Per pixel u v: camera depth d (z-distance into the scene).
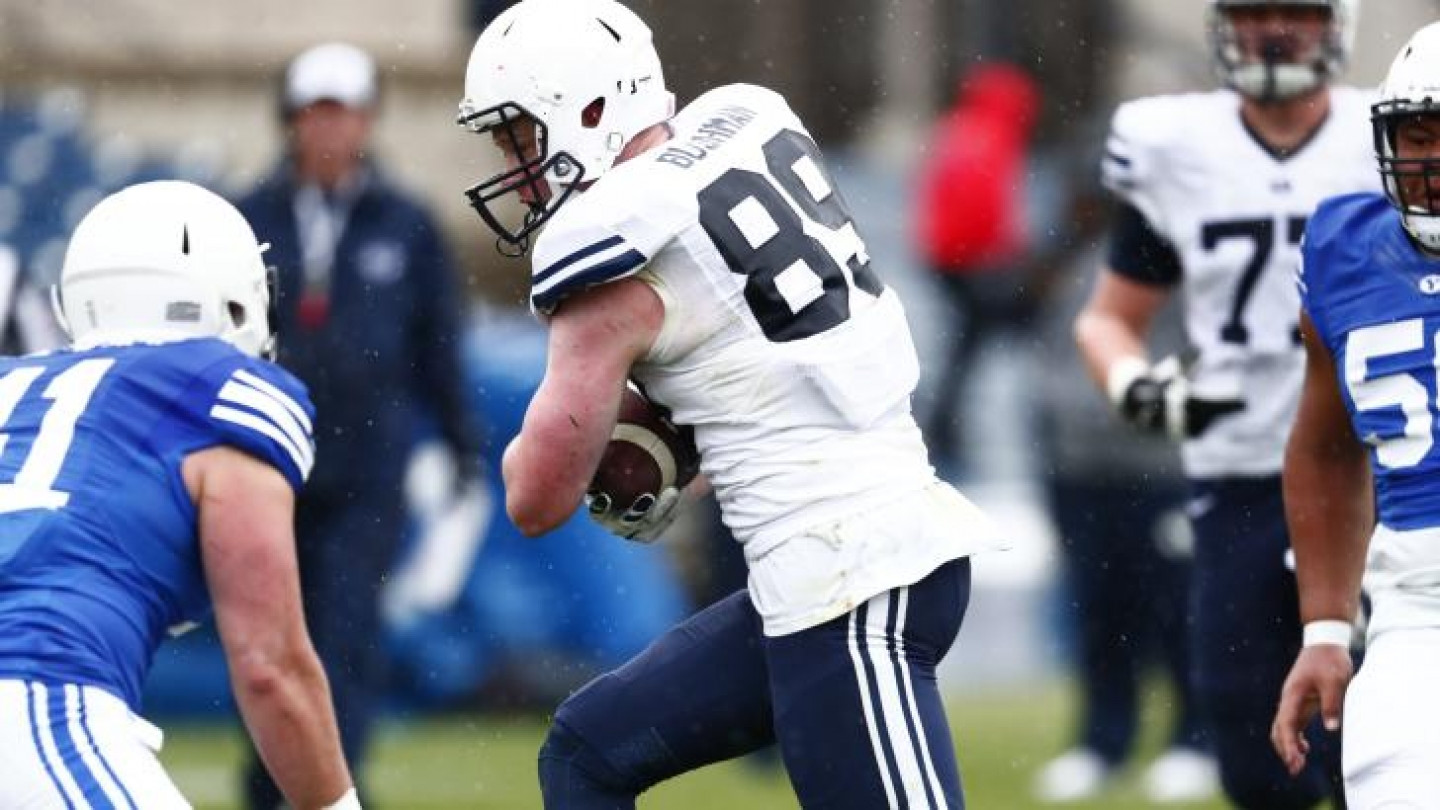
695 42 49.06
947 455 38.97
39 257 42.66
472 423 27.92
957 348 38.47
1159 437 30.23
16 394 14.92
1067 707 36.34
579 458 15.85
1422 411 16.64
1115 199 24.12
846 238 16.41
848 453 16.02
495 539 35.31
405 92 47.97
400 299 27.25
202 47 47.91
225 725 35.47
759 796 29.09
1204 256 23.08
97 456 14.66
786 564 15.96
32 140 43.53
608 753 16.81
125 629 14.46
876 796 15.80
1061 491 30.56
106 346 15.12
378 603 26.22
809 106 48.88
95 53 47.31
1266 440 22.25
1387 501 16.83
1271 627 21.91
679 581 35.94
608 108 16.31
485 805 28.73
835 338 16.05
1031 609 38.94
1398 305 16.83
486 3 48.22
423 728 35.12
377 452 26.61
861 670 15.80
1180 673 30.06
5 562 14.35
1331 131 23.02
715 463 16.23
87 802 13.92
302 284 27.03
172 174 44.72
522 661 35.28
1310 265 17.31
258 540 14.62
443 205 46.44
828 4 48.78
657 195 15.77
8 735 14.00
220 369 14.90
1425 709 16.00
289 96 27.27
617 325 15.80
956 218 37.84
